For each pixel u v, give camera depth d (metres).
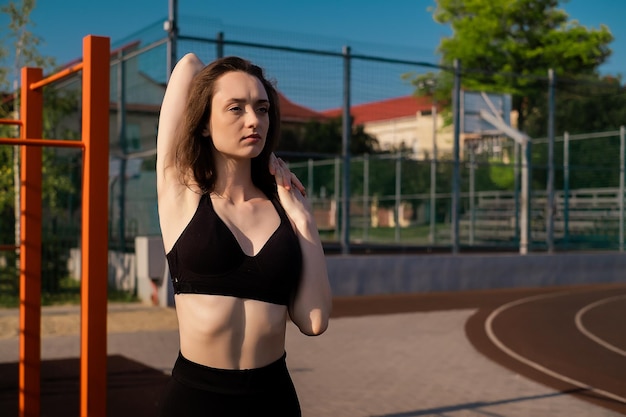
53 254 16.03
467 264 19.16
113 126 18.25
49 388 7.74
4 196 15.51
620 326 13.80
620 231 22.88
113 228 18.28
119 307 14.49
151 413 6.88
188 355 2.29
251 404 2.26
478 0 44.22
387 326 13.14
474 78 43.25
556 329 13.32
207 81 2.33
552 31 43.91
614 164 27.94
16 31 16.91
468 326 13.36
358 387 8.48
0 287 16.22
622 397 8.26
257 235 2.30
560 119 40.16
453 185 19.17
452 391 8.37
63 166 18.80
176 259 2.28
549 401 7.99
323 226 30.83
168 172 2.40
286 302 2.33
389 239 30.06
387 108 20.39
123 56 17.19
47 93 18.22
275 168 2.46
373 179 34.22
